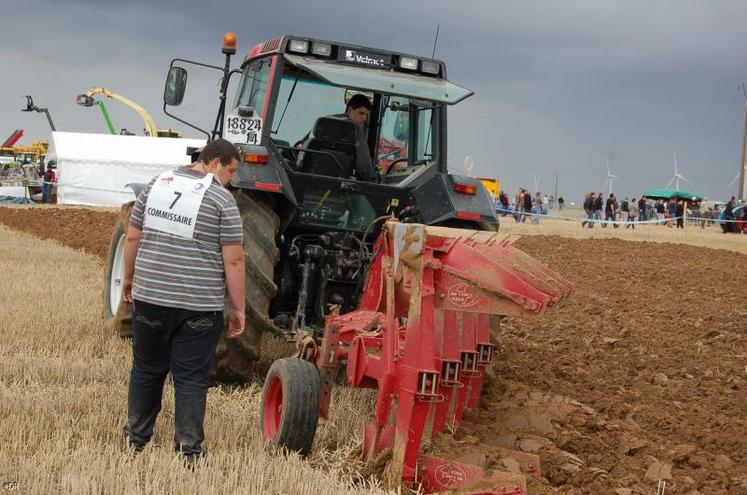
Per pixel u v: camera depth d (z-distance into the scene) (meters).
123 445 5.58
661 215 51.03
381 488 5.09
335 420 6.48
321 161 7.87
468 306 4.96
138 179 36.09
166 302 5.37
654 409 7.55
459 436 6.21
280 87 7.96
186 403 5.45
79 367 7.47
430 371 4.96
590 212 42.25
